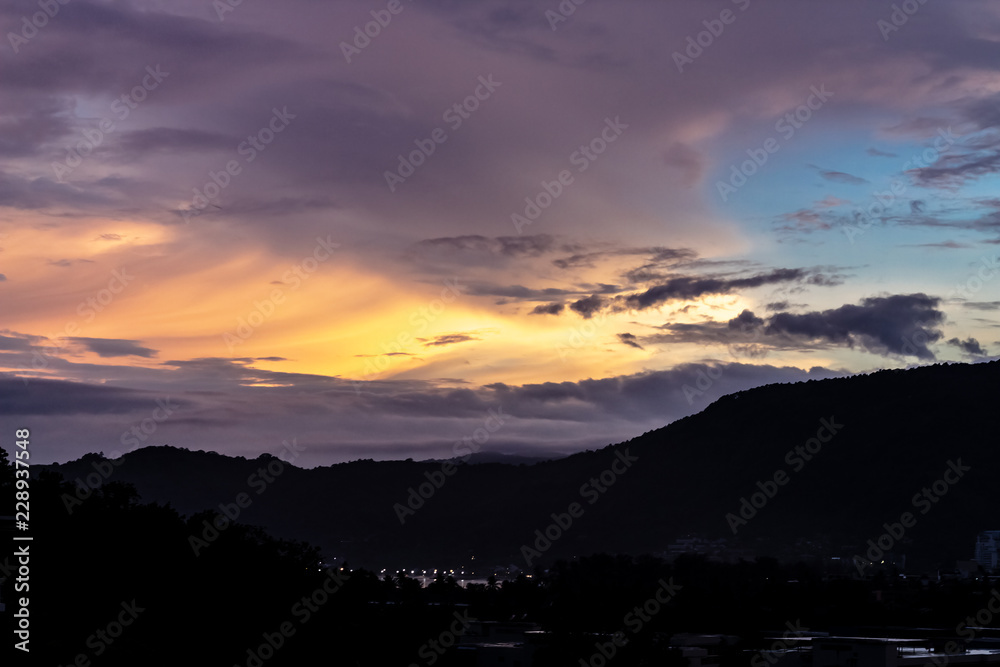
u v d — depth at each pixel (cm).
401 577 19550
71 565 9431
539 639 10838
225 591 9962
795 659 11000
